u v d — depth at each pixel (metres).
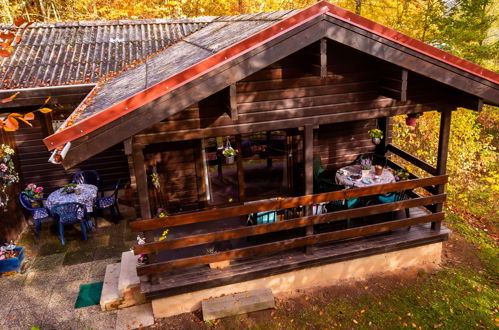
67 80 8.77
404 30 14.64
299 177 8.66
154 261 6.07
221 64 4.93
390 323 6.12
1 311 6.64
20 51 9.69
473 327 6.03
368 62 6.30
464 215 10.05
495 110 14.84
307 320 6.20
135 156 5.76
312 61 5.64
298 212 7.37
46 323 6.33
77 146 4.78
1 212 8.31
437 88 6.65
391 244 6.98
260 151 10.07
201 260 6.20
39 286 7.26
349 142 9.44
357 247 6.89
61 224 8.53
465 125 11.84
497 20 14.23
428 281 7.02
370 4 15.82
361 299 6.61
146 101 4.85
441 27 13.54
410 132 13.27
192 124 5.95
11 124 3.47
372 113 6.55
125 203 10.52
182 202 8.29
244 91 6.00
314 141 9.05
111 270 7.21
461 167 12.31
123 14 16.58
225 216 6.13
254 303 6.27
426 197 7.04
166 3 16.11
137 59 9.61
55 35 10.57
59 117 9.66
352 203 7.43
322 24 5.09
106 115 4.74
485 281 7.09
